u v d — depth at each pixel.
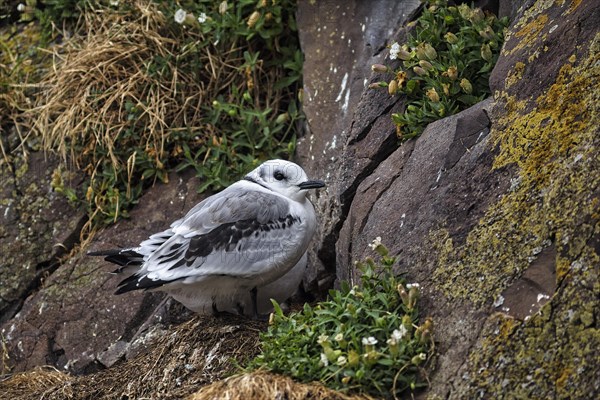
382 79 10.96
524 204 8.50
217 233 9.85
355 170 10.66
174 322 11.20
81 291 11.80
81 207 12.52
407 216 9.48
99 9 13.76
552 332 7.65
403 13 11.66
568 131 8.58
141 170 12.52
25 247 12.44
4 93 13.45
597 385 7.26
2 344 11.74
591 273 7.68
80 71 12.84
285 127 12.66
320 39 12.30
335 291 8.98
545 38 9.31
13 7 14.59
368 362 8.12
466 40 10.51
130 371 10.17
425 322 8.27
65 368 11.36
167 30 13.11
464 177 9.21
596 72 8.68
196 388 9.44
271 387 8.20
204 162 12.26
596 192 8.00
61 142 12.54
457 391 7.82
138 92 12.68
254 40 12.98
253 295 10.31
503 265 8.29
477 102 10.20
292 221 10.08
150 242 10.25
